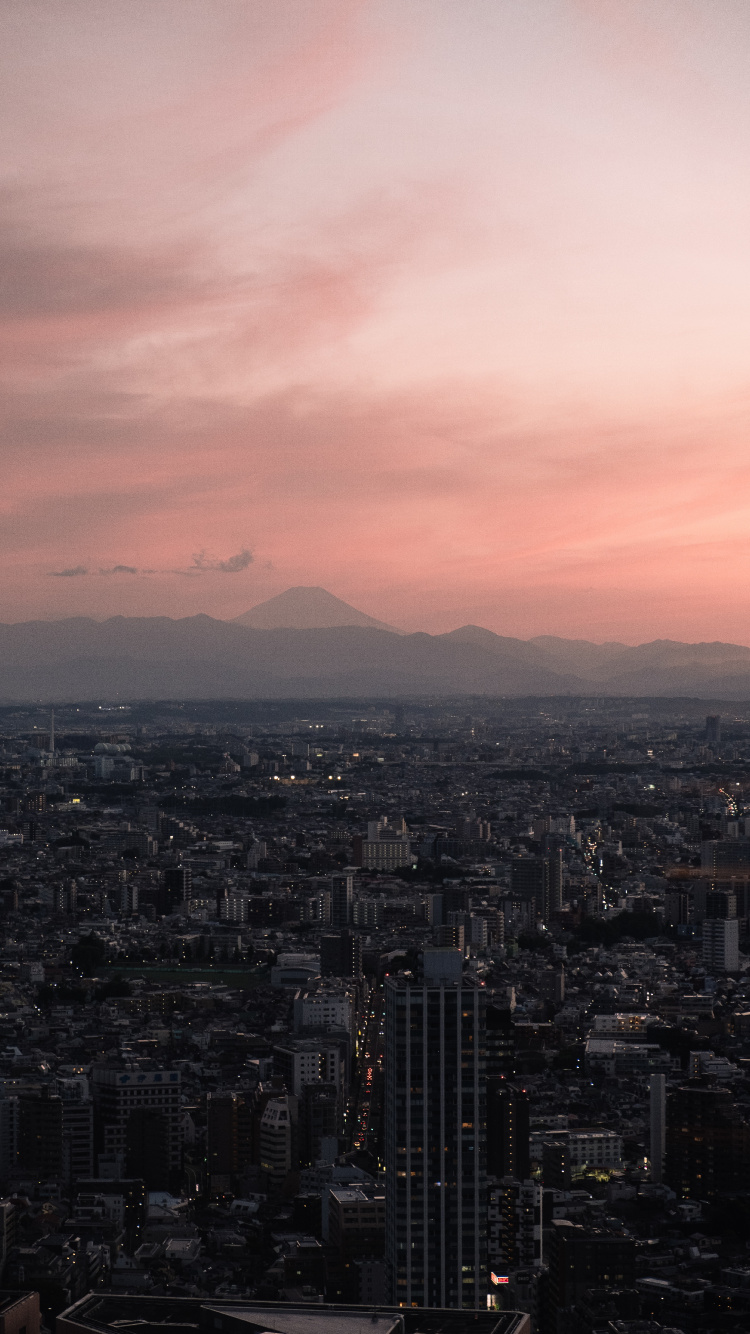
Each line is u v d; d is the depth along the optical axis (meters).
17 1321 180.88
